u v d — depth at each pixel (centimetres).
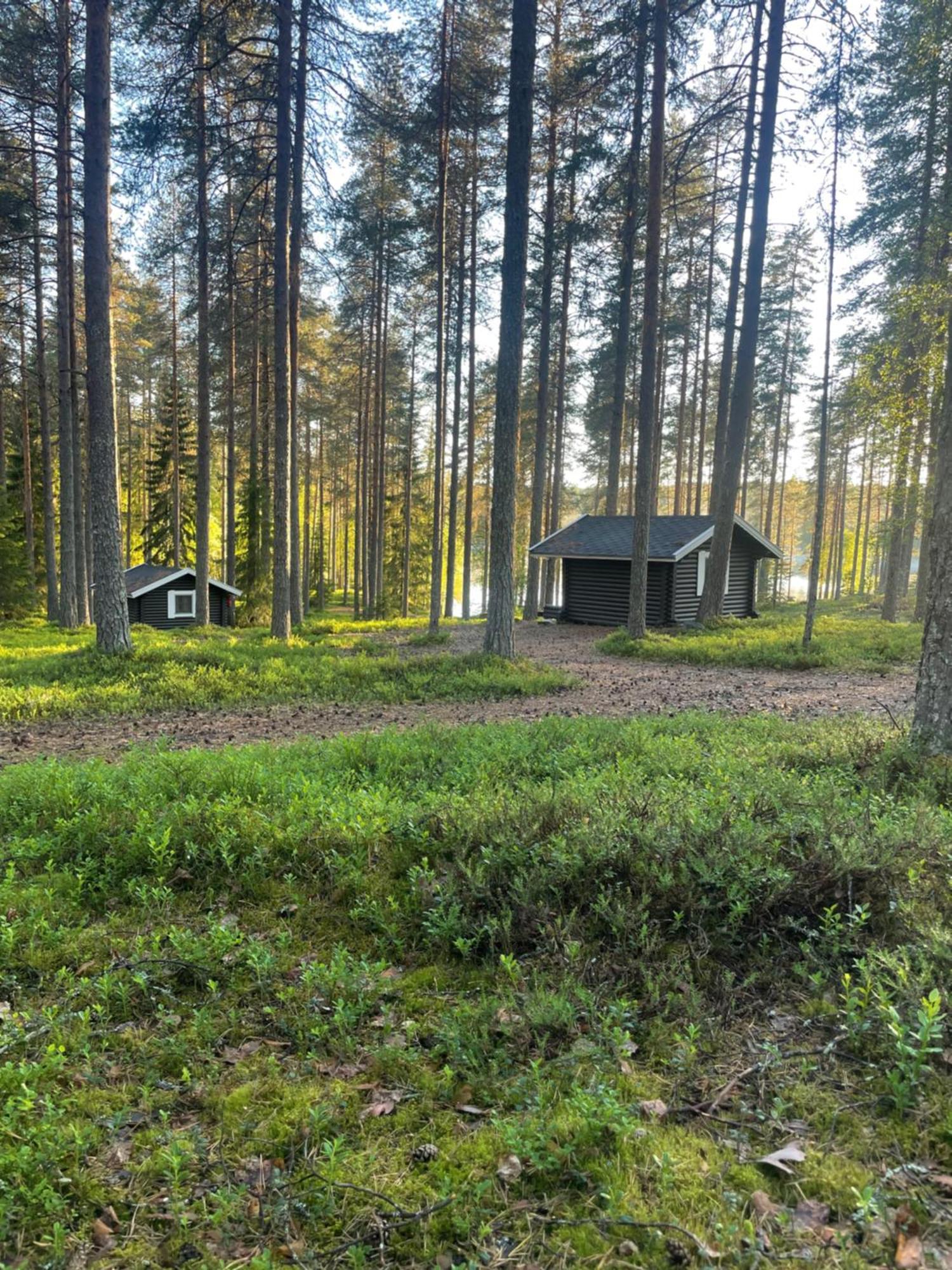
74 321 2222
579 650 1748
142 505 5106
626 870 371
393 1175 226
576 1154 223
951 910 321
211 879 429
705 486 5628
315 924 383
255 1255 201
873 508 5869
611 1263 189
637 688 1170
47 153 1434
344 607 4853
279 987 326
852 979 300
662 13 1530
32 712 977
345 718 968
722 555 2036
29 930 374
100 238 1238
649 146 1952
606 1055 265
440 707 1028
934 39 1508
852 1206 201
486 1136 237
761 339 3531
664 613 2234
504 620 1338
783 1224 194
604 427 3916
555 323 2844
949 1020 255
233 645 1661
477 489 5391
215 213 2383
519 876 376
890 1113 235
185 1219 210
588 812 427
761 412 4141
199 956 342
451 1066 272
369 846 437
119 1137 246
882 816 408
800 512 6544
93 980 335
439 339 1944
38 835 489
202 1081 273
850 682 1209
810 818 386
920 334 1666
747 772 510
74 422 2395
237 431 3769
